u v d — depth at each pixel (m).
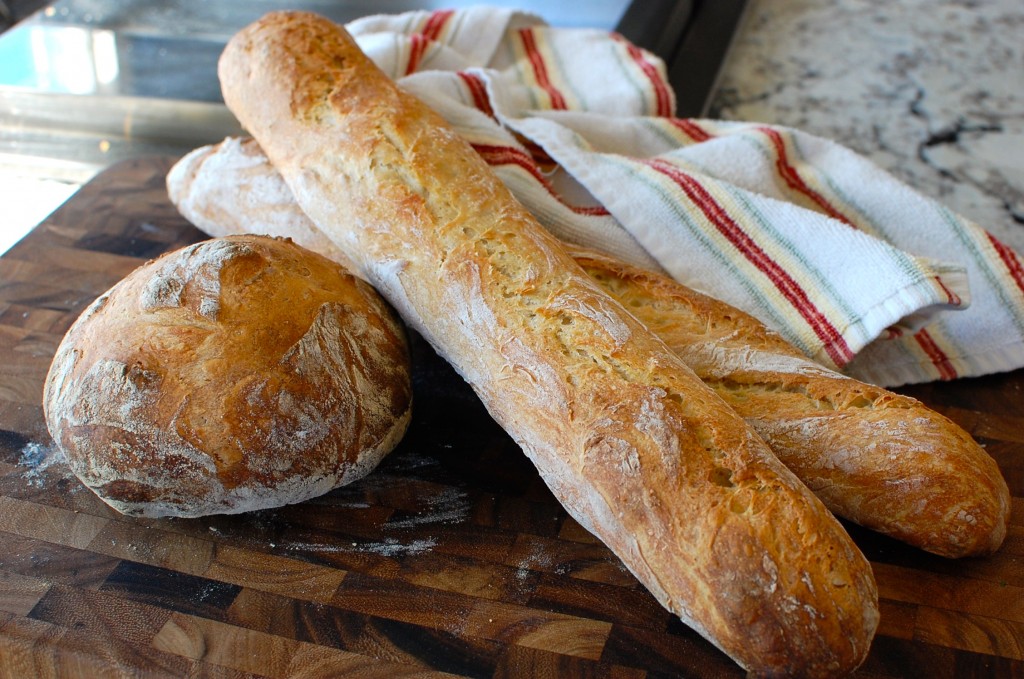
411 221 0.55
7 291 0.65
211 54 0.86
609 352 0.49
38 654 0.47
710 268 0.60
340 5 0.90
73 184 0.77
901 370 0.59
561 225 0.62
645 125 0.71
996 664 0.45
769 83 0.88
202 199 0.66
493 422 0.57
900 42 0.94
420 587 0.49
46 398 0.52
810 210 0.61
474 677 0.45
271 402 0.49
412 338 0.62
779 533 0.43
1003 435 0.56
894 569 0.49
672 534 0.44
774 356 0.53
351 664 0.46
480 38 0.77
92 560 0.50
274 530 0.52
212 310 0.50
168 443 0.49
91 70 0.84
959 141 0.80
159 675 0.46
